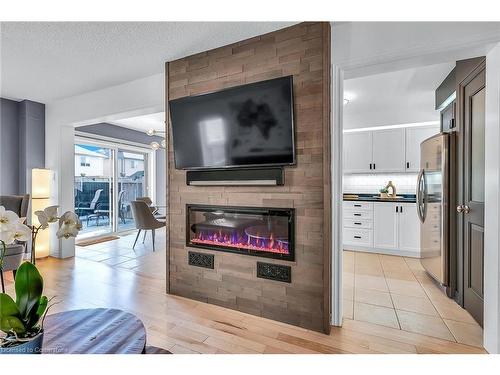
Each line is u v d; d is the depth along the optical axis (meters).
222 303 2.36
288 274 2.07
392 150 4.37
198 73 2.46
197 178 2.44
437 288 2.77
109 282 2.91
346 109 4.32
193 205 2.49
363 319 2.13
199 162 2.41
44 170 3.81
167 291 2.63
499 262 1.60
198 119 2.38
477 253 2.06
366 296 2.57
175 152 2.53
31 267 0.97
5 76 3.02
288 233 2.08
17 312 0.90
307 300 2.00
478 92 2.05
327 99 1.91
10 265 2.67
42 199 3.76
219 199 2.37
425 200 3.02
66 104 3.74
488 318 1.70
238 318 2.16
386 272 3.28
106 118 3.47
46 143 3.98
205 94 2.31
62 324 1.27
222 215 2.41
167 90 2.63
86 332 1.21
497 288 1.62
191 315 2.20
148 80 3.02
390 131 4.38
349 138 4.66
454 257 2.50
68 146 3.95
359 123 4.50
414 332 1.94
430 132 4.13
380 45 1.87
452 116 3.03
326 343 1.81
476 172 2.07
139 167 6.49
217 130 2.30
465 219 2.27
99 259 3.82
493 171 1.65
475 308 2.09
